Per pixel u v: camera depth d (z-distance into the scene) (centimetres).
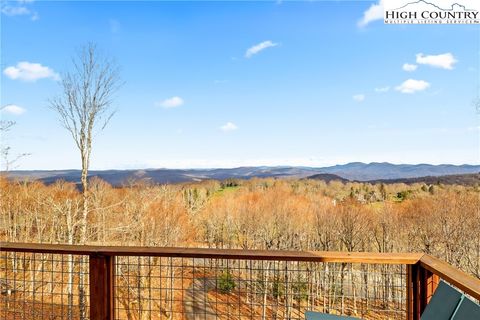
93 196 1381
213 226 2611
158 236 1869
